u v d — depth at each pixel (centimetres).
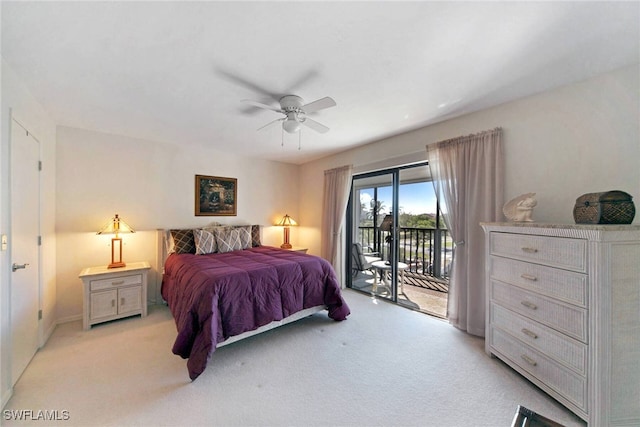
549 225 166
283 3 124
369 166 376
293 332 264
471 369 200
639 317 144
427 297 375
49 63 173
